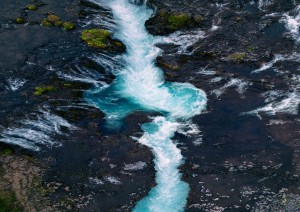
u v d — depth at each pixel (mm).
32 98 34219
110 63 38125
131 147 30750
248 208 26422
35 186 27703
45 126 32156
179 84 36000
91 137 31453
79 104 34156
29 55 38125
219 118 32812
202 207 26703
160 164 29547
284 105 33562
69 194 27375
